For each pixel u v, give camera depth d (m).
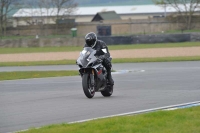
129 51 151.00
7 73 93.19
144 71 88.69
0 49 188.50
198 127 29.28
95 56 48.94
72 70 98.19
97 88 49.53
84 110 41.25
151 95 51.69
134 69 94.75
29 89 63.34
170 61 113.56
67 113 39.78
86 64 48.16
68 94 55.22
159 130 28.80
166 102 45.44
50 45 195.62
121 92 55.88
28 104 46.56
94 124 31.22
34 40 196.25
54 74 89.31
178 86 60.62
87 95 49.31
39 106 44.78
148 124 30.69
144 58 124.00
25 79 81.62
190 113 34.72
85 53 48.78
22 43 197.38
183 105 42.28
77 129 29.77
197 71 84.00
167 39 181.88
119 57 131.38
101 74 49.19
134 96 51.19
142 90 57.31
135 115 35.16
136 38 183.00
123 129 29.14
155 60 116.81
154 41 182.38
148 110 39.81
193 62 108.44
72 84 68.94
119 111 40.12
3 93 58.81
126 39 183.12
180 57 122.62
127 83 67.06
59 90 60.59
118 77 77.31
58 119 36.84
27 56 148.38
